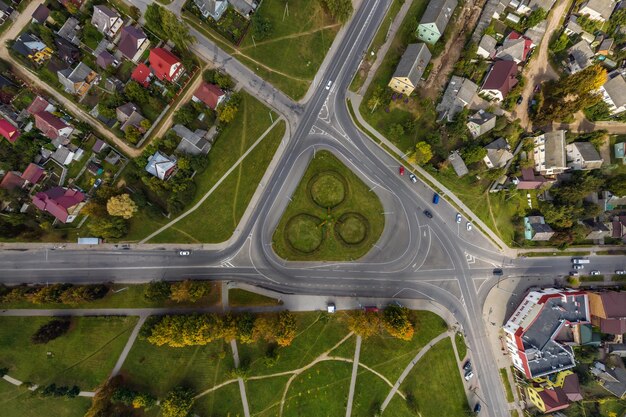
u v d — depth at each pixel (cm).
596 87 6412
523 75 7094
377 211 6950
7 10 6431
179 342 5962
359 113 7019
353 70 7062
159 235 6662
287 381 6631
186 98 6781
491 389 6862
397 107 7006
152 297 6075
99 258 6581
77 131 6475
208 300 6650
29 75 6525
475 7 7100
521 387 6862
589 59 6994
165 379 6475
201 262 6694
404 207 6988
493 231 7044
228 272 6731
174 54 6725
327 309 6744
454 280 6981
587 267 7094
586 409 6812
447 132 6888
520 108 7119
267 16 6975
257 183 6844
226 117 6419
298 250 6806
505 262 7062
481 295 6994
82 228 6569
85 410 6359
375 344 6788
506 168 6906
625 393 6588
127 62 6719
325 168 6931
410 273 6925
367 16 7138
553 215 6738
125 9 6738
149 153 6425
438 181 7012
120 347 6481
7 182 6200
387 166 7000
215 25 6869
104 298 6525
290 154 6925
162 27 6306
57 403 6359
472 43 6788
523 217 7025
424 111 7000
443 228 7012
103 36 6619
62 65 6500
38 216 6359
